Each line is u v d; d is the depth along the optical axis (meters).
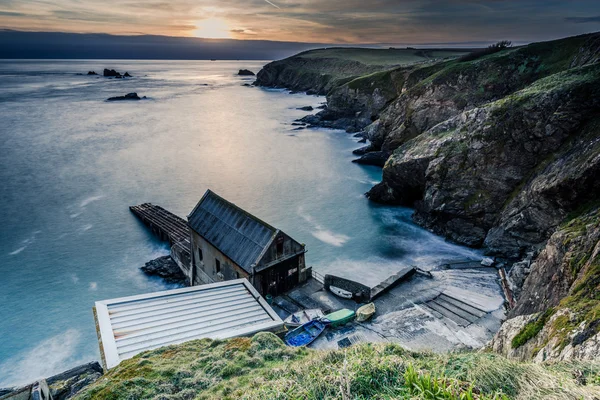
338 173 73.44
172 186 66.38
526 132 42.97
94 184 66.62
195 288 24.64
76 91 198.75
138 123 118.75
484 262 39.56
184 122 122.06
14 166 74.62
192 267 37.22
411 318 28.81
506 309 30.27
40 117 123.81
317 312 27.62
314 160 81.81
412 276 36.94
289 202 59.34
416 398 6.39
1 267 41.53
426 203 50.69
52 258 43.66
